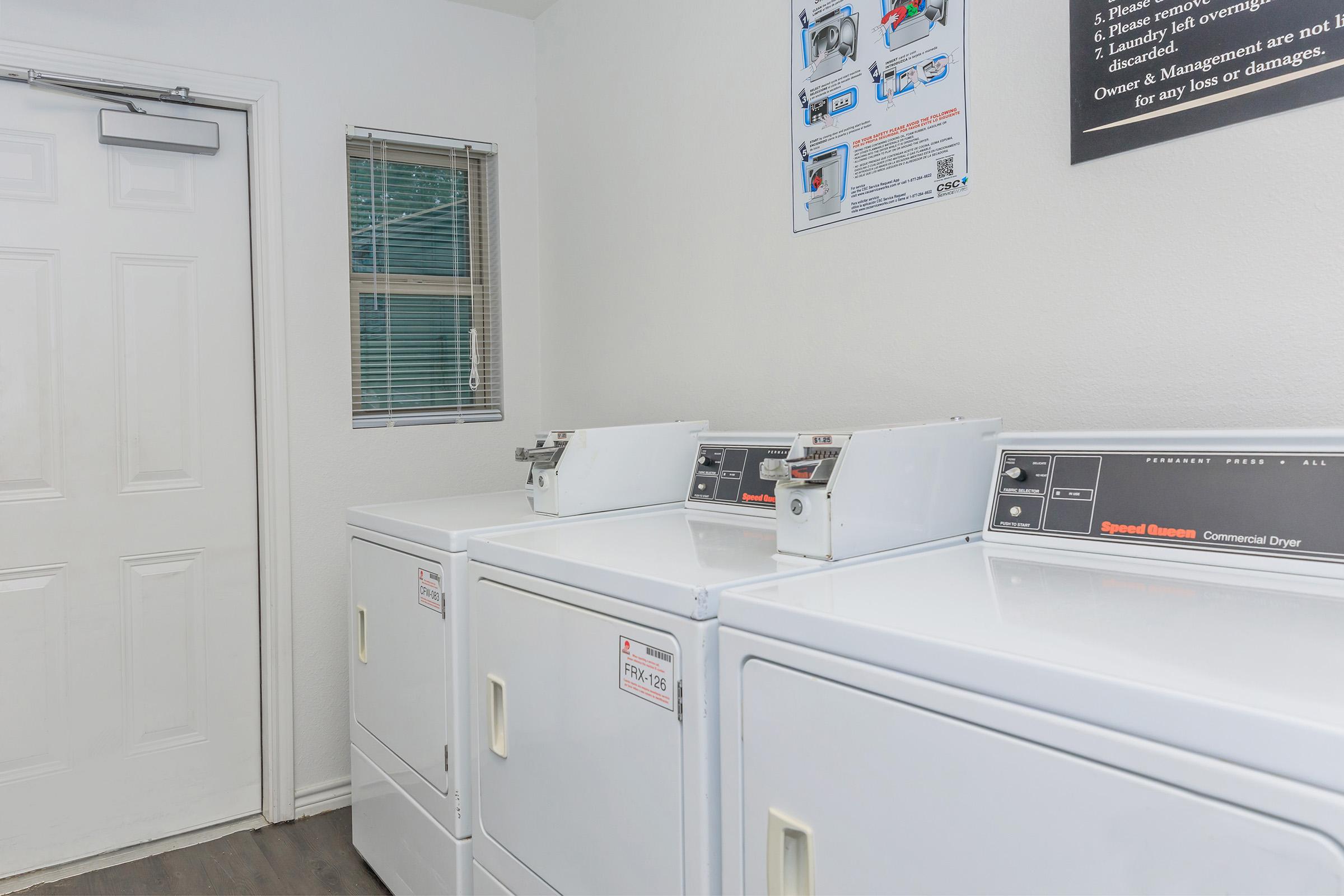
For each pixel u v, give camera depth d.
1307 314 1.19
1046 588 1.03
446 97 2.75
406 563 1.81
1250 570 1.06
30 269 2.21
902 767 0.83
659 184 2.41
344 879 2.19
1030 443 1.36
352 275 2.64
